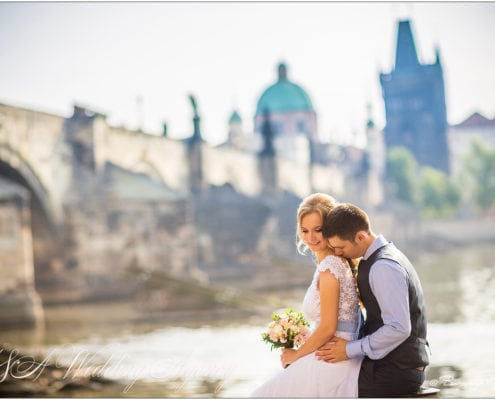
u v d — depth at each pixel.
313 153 149.00
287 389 7.76
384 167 158.00
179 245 72.00
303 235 8.00
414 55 176.38
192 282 48.41
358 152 157.62
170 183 82.75
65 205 66.06
